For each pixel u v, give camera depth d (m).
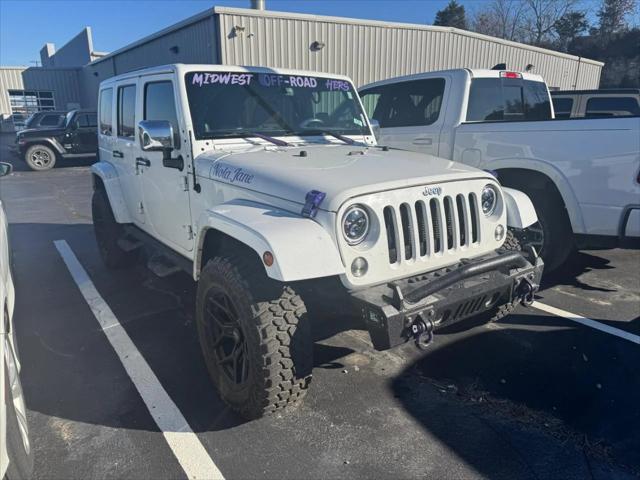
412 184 2.61
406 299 2.40
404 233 2.64
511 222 3.23
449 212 2.81
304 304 2.61
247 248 2.69
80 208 9.36
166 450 2.57
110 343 3.77
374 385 3.17
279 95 3.83
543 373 3.31
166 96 3.64
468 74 5.20
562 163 4.30
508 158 4.67
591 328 3.96
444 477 2.38
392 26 14.71
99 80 26.53
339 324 3.32
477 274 2.63
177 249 3.89
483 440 2.64
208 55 12.95
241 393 2.70
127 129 4.54
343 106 4.22
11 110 29.98
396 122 5.87
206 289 2.83
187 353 3.61
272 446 2.60
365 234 2.48
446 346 3.68
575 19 43.03
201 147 3.39
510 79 5.68
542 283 4.98
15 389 2.11
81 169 15.98
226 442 2.63
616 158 3.98
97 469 2.43
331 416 2.85
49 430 2.73
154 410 2.91
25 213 8.92
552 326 4.00
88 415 2.87
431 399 3.02
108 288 4.95
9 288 3.03
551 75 21.30
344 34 13.94
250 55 12.62
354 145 3.94
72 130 15.83
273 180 2.71
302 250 2.29
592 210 4.19
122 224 5.05
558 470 2.43
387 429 2.73
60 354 3.61
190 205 3.52
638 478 2.38
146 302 4.57
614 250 6.13
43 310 4.41
